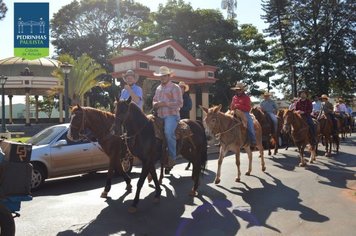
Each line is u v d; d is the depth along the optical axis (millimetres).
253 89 41312
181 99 8734
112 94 54406
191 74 24781
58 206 8508
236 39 40656
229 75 38094
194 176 9352
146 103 34469
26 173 6031
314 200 8727
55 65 47625
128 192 9820
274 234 6531
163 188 10195
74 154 11180
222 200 8836
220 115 10312
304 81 47688
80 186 10844
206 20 39094
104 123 9398
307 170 12656
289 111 13328
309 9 47281
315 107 19891
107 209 8227
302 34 47812
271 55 47969
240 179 11180
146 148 8188
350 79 47562
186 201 8797
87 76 32562
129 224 7207
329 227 6812
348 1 45656
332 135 16578
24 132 34031
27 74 39969
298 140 13406
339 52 46312
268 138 16484
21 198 5957
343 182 10695
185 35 39344
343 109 24562
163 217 7617
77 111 9125
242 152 18203
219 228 6902
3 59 48312
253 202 8625
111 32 59531
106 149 9516
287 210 7941
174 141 8680
